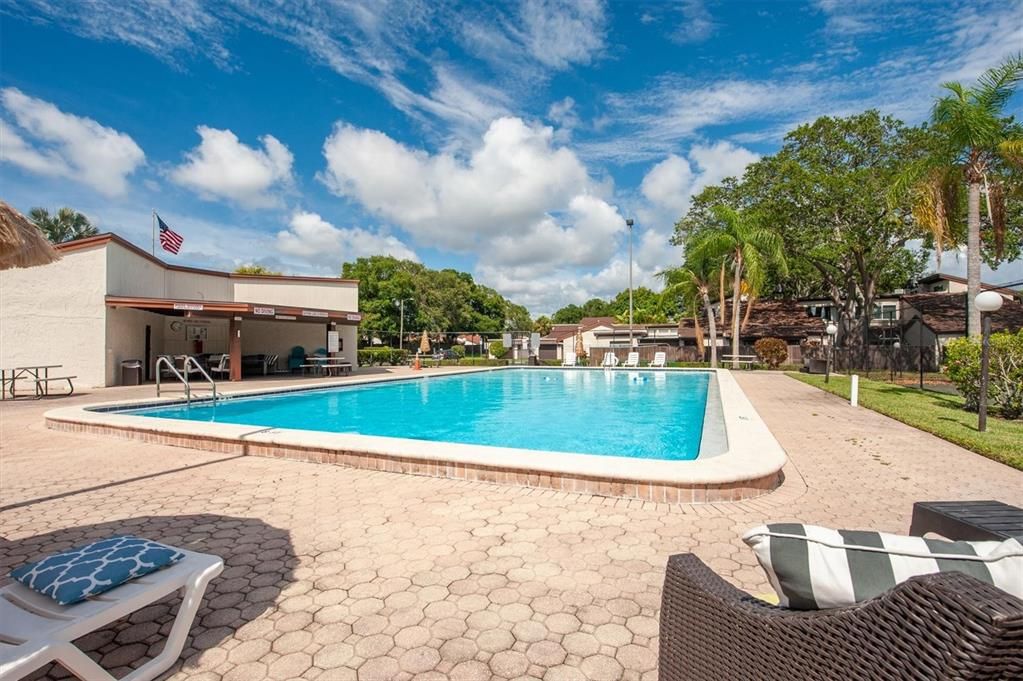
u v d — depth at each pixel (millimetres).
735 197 25062
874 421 7852
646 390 15234
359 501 3918
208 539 3182
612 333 41000
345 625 2209
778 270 23609
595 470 4051
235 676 1865
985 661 693
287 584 2584
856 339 25234
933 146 12039
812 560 1102
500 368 22078
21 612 1686
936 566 1007
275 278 19984
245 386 13547
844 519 3486
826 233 21188
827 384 14094
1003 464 5020
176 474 4773
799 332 27562
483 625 2199
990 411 8375
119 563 1858
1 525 3457
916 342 24391
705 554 2900
